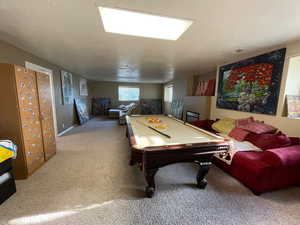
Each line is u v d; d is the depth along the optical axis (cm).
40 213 133
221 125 292
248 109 273
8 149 151
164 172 209
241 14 138
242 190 169
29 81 194
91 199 152
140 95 877
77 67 420
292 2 119
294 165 164
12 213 133
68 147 304
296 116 209
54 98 370
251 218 131
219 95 358
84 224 123
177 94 630
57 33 187
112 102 844
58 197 154
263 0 117
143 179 190
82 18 150
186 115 527
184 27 171
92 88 803
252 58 263
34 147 204
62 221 126
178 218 131
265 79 238
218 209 141
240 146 211
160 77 624
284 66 211
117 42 218
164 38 199
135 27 175
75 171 207
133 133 185
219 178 194
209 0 118
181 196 159
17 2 122
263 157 168
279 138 188
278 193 165
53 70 367
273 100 226
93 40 211
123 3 123
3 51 213
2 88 167
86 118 620
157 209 140
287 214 136
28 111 192
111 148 300
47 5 126
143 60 330
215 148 151
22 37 200
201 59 311
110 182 182
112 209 139
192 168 222
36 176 193
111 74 556
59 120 398
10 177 153
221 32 179
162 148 134
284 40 197
